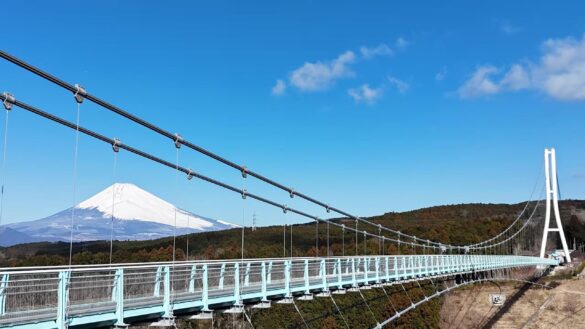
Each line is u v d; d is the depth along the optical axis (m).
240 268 20.33
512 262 70.19
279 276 23.64
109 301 14.07
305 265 24.67
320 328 45.56
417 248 71.56
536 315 74.00
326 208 34.41
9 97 13.14
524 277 86.19
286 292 22.67
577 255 109.75
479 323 72.25
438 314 65.62
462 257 54.25
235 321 32.72
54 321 12.16
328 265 28.52
